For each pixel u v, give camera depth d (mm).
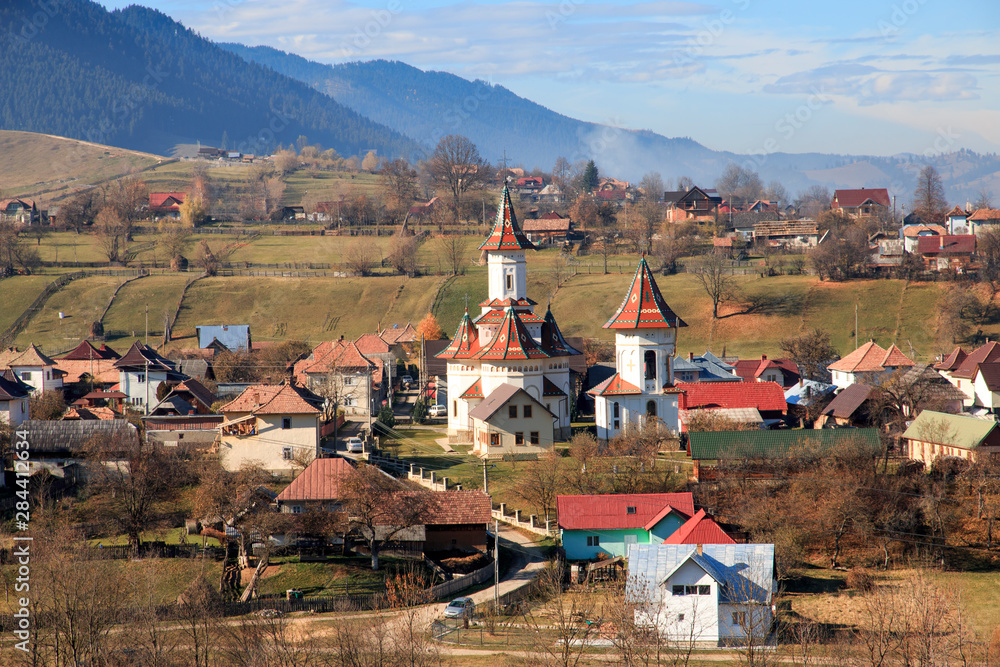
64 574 71000
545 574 84188
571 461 109000
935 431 106125
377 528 88250
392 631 69688
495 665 63562
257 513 87875
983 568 87500
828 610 78125
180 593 78250
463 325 124688
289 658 59938
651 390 114812
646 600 68938
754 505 94500
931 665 60094
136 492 89938
